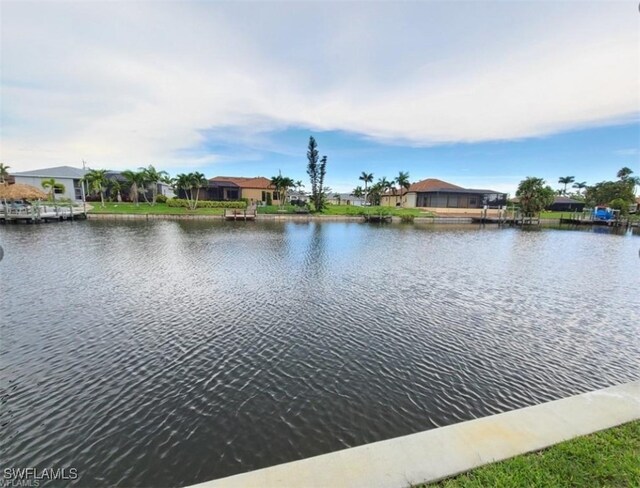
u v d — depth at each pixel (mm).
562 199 77000
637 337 8859
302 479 2730
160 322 9266
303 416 5410
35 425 5066
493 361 7430
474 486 2658
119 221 39250
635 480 2719
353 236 31562
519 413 3691
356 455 3025
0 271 14812
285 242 26141
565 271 17469
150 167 51188
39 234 26766
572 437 3260
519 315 10461
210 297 11641
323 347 7926
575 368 7172
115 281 13500
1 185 34938
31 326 8820
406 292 12820
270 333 8672
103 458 4449
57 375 6492
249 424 5188
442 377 6715
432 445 3164
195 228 34531
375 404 5773
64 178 53969
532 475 2773
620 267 18719
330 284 13750
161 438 4848
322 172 56250
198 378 6484
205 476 4184
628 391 4137
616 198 61156
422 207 63188
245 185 64500
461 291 13172
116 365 6910
